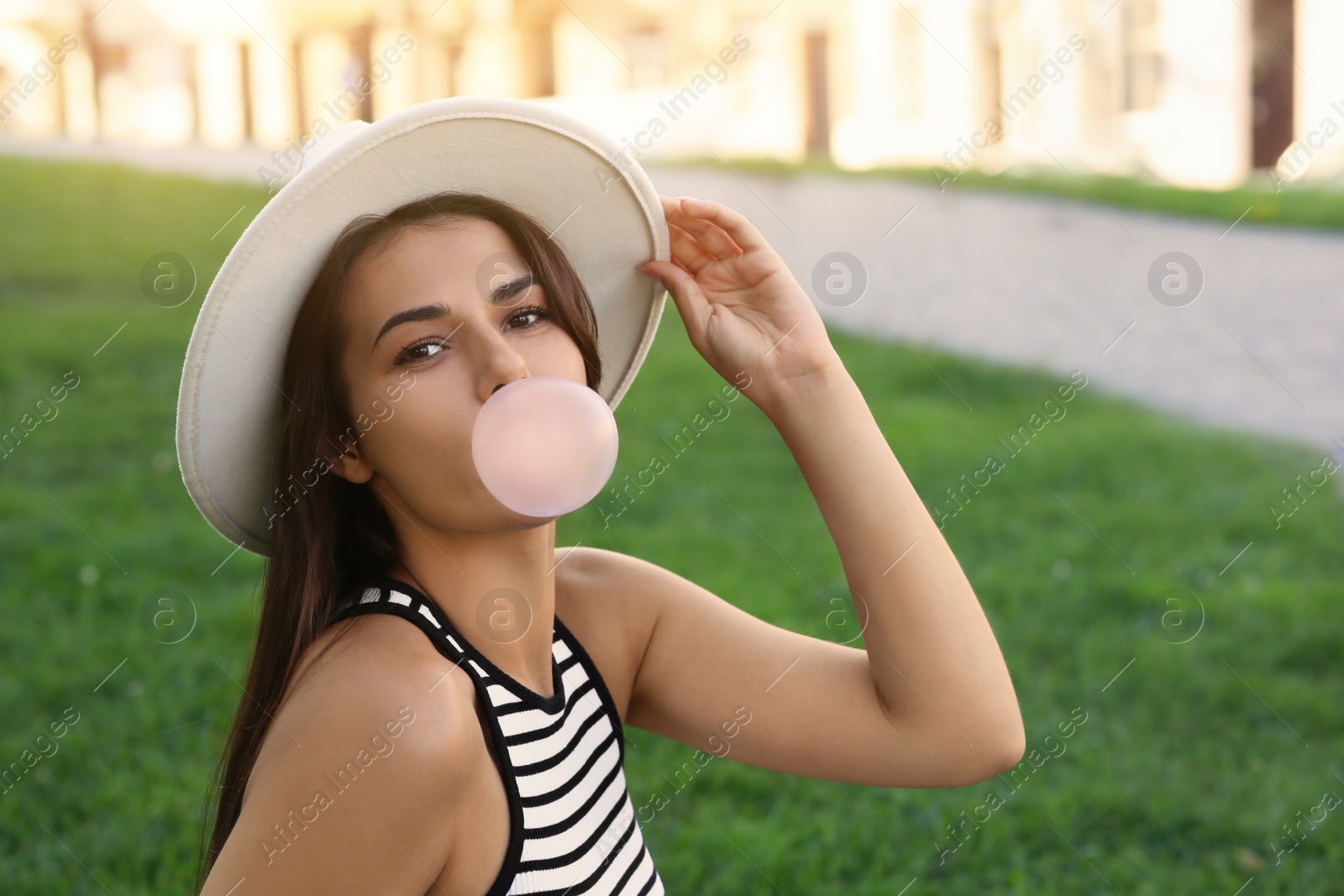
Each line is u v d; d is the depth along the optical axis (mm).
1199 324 9586
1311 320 9531
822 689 1548
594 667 1481
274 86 18625
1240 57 15656
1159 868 3277
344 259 1314
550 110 1434
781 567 4984
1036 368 8438
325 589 1363
